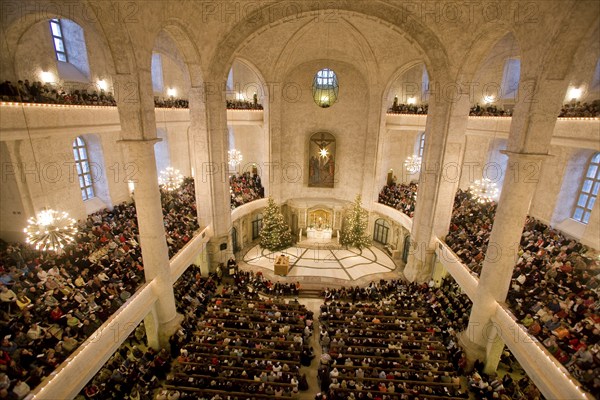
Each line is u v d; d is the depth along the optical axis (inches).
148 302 526.9
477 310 533.0
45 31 601.9
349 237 1019.9
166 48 701.9
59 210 636.7
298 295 782.5
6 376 324.8
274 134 999.6
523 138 451.8
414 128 918.4
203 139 737.0
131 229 679.1
